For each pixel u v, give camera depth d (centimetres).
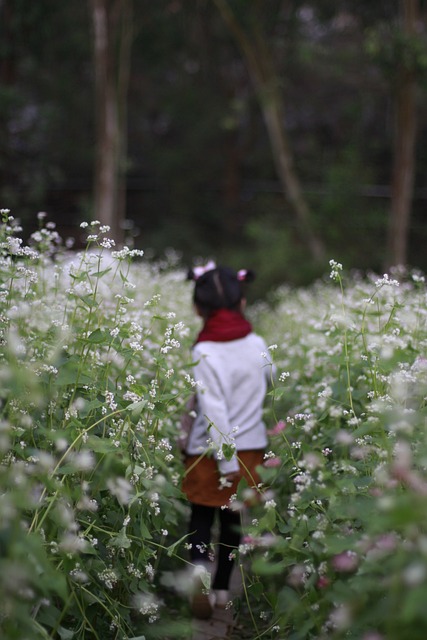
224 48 2011
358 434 237
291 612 224
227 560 344
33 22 1588
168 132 2188
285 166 1603
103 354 294
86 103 1986
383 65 1412
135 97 2117
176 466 344
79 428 250
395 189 1453
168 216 2116
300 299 783
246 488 260
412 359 298
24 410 248
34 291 314
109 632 262
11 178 1747
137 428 274
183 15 1895
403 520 151
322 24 1758
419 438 229
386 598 193
